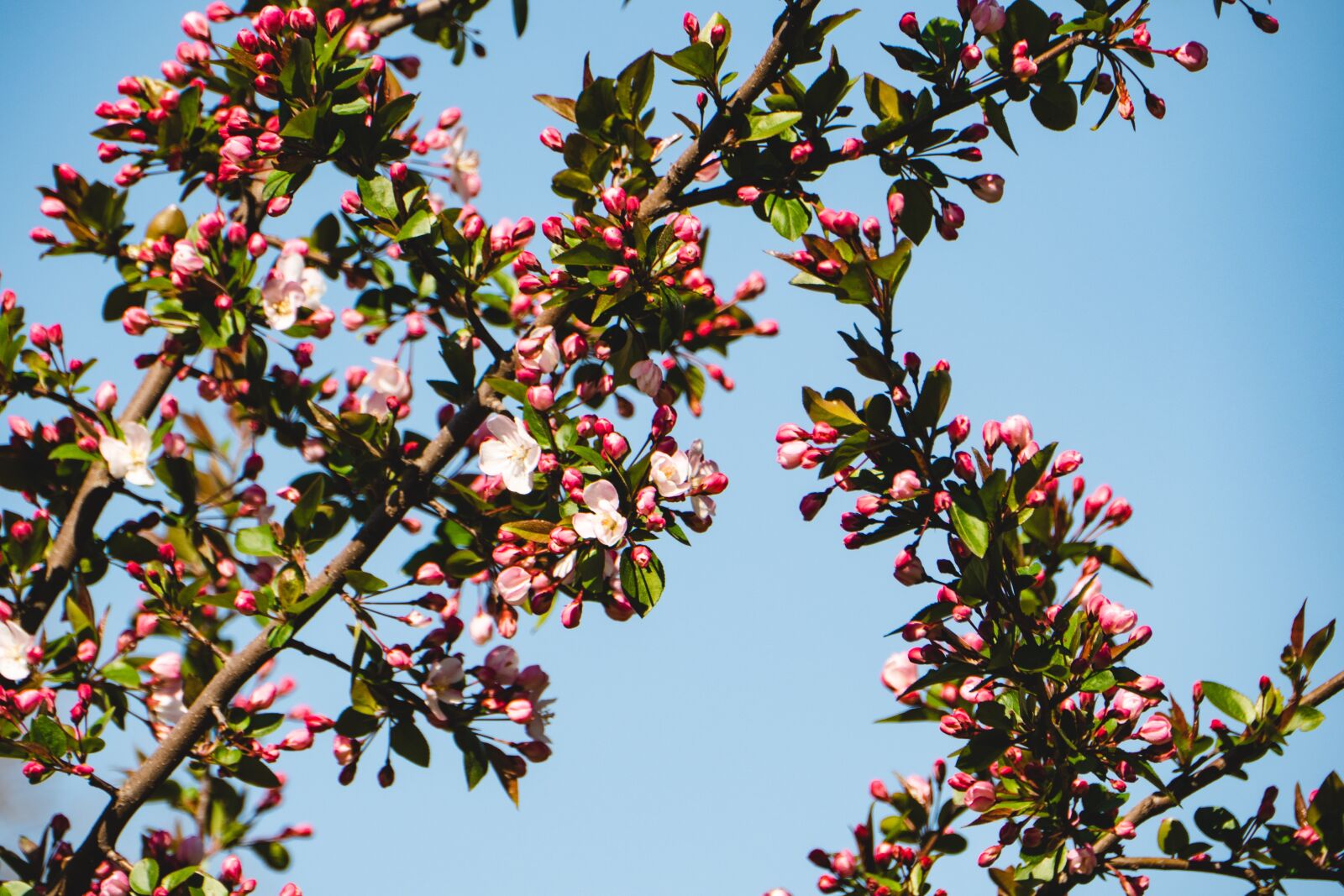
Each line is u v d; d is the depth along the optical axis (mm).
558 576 3916
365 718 4305
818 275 3955
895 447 3887
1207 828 3984
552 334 4273
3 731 4258
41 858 4371
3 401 4797
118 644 4781
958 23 4148
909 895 4578
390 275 5484
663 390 4219
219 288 4809
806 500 3992
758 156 4254
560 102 4406
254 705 4461
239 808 5344
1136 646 3918
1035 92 4125
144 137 5184
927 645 3938
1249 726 4031
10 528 4684
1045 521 4469
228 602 4281
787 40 4090
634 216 4039
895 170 4207
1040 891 4023
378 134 4273
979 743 3871
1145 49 3992
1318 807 3953
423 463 4324
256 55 4289
